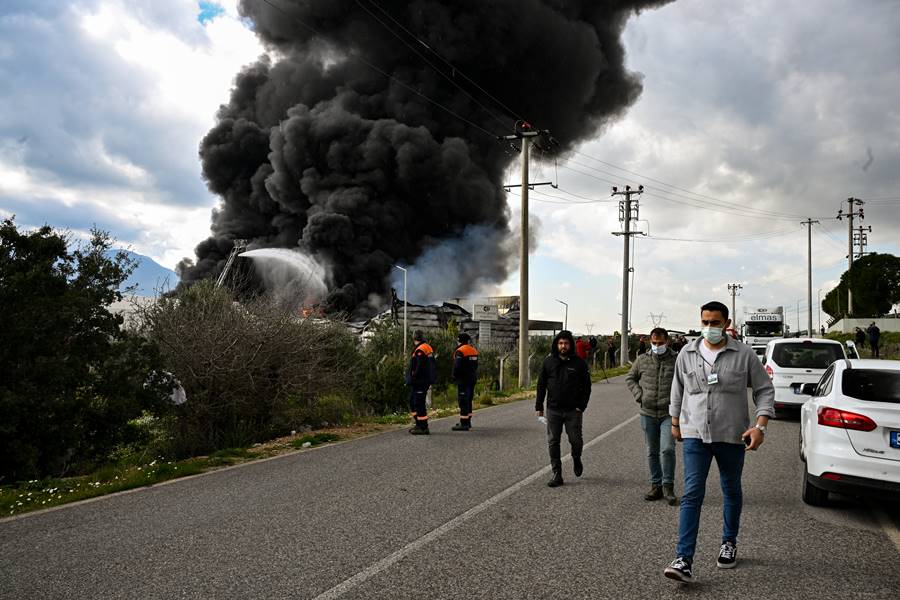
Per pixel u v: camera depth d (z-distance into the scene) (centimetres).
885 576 441
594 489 688
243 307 1138
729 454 449
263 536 523
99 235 1007
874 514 600
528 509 605
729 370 450
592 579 430
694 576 438
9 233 907
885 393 602
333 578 431
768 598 402
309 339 1187
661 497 645
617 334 3922
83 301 911
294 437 1091
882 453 569
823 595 407
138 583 424
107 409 905
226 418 1104
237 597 401
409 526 549
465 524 556
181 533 533
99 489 690
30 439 858
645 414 655
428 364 1100
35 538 524
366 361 1573
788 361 1323
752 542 516
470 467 803
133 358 952
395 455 891
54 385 865
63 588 417
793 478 758
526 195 2412
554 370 725
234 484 720
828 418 600
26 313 880
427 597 400
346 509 605
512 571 444
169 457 979
